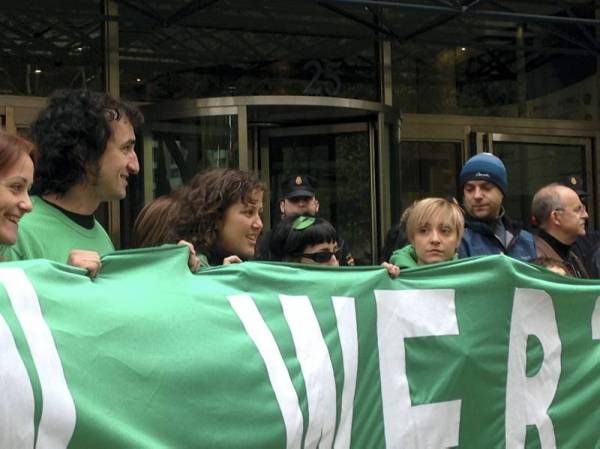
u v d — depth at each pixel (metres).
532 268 4.99
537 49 11.94
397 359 4.41
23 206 3.44
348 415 4.14
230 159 9.92
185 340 3.53
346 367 4.14
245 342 3.72
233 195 4.52
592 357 5.21
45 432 3.05
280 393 3.76
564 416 5.07
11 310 3.10
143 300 3.48
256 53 10.75
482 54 11.96
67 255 3.98
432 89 11.73
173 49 10.41
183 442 3.41
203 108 9.94
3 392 2.96
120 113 4.10
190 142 9.98
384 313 4.39
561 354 5.09
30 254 3.88
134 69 10.25
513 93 12.14
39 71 9.91
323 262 5.00
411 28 11.25
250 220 4.57
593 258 7.35
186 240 4.55
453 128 11.84
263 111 10.22
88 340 3.25
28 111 9.82
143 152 10.02
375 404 4.30
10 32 9.82
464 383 4.66
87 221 4.17
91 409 3.16
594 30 11.63
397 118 10.81
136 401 3.30
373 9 10.65
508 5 11.55
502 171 6.28
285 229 5.05
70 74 10.02
